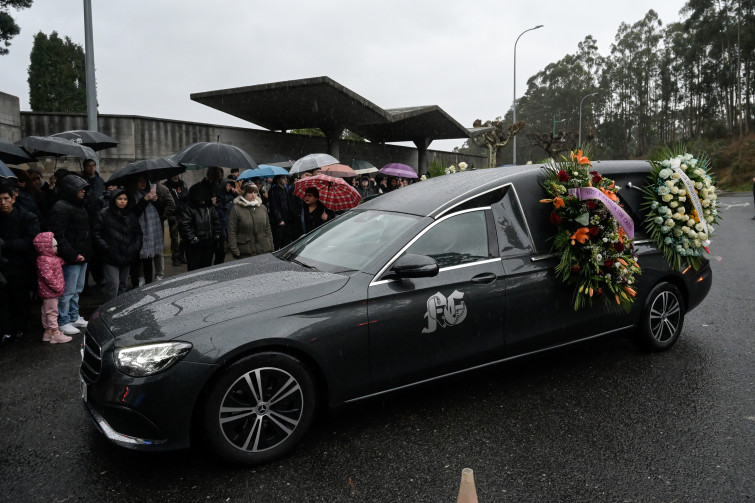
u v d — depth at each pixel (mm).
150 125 13562
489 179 3945
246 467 2920
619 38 89188
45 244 5203
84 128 13078
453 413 3551
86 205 7148
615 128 89625
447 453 3043
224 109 16125
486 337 3598
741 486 2674
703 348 4762
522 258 3771
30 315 6363
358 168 15047
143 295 3410
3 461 3014
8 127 12211
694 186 4488
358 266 3418
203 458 3033
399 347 3279
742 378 4070
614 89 90750
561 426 3344
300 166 8422
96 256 6211
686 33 75125
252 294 3121
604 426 3336
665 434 3221
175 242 9797
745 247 11297
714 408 3562
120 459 3035
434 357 3412
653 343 4555
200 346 2758
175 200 9180
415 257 3217
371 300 3188
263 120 17469
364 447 3125
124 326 2947
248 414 2885
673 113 82688
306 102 15266
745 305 6250
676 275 4605
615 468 2859
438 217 3582
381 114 16391
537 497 2609
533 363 4453
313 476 2830
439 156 25562
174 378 2703
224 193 9000
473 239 3654
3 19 23547
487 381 4082
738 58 65625
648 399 3717
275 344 2898
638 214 4492
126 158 13281
